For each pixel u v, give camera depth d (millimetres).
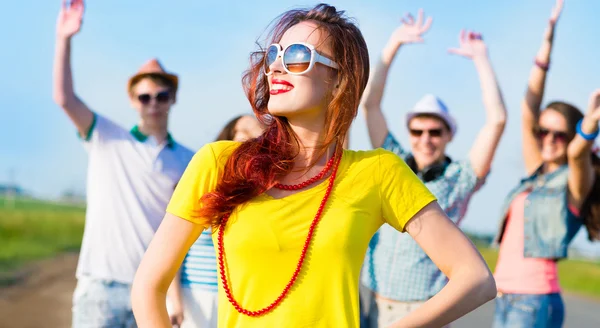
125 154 4965
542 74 5363
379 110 5160
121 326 4785
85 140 4992
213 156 2215
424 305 2145
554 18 5305
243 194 2125
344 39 2262
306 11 2322
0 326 8633
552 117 5129
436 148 4926
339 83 2262
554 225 4996
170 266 2176
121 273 4793
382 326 4664
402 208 2238
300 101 2203
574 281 17688
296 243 2117
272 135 2275
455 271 2182
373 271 4715
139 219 4883
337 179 2211
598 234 5059
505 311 5121
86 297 4789
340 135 2248
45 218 24875
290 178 2213
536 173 5297
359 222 2176
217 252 2168
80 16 5000
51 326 8781
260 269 2107
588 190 4984
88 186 5039
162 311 2154
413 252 4586
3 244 18781
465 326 9883
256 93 2406
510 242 5184
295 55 2209
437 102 4996
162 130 5109
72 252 19766
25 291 11750
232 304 2127
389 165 2258
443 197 4734
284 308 2098
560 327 5051
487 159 4770
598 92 4746
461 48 5055
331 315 2109
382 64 5113
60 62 4910
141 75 5051
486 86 4914
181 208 2184
